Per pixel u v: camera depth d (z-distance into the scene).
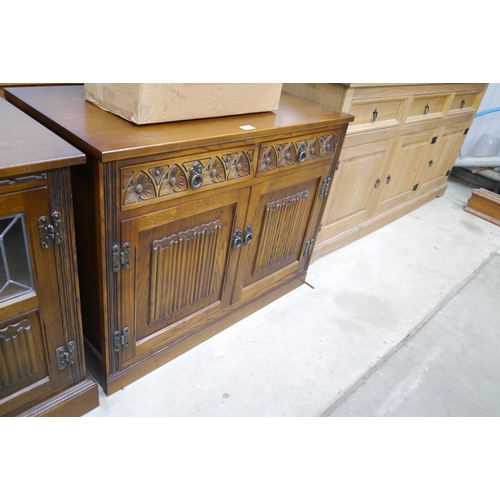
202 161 1.21
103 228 1.06
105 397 1.43
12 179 0.84
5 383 1.09
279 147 1.46
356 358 1.78
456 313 2.20
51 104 1.21
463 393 1.71
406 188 3.00
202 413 1.44
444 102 2.74
